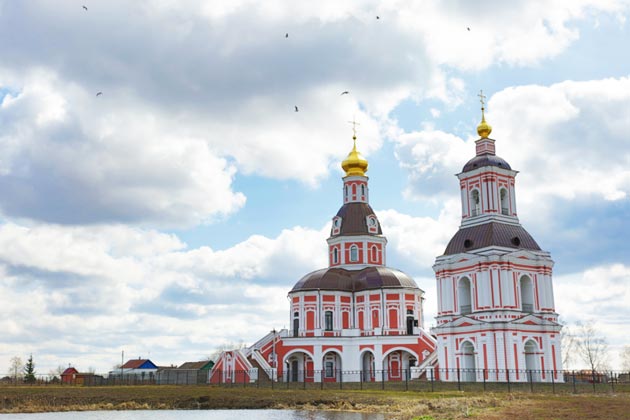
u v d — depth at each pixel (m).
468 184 97.56
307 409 64.50
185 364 166.88
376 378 108.56
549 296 91.50
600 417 43.12
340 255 123.44
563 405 53.00
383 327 112.88
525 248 91.62
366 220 125.12
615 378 86.62
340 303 116.19
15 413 63.91
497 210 93.81
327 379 112.19
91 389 84.75
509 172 96.31
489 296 87.75
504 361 84.88
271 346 114.50
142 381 117.00
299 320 115.12
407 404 60.62
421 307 117.75
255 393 75.75
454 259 93.19
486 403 56.28
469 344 91.25
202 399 71.44
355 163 128.75
